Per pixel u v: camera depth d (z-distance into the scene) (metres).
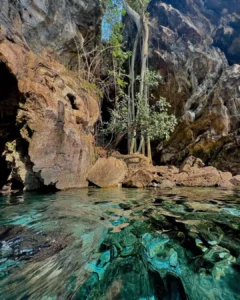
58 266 1.41
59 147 5.29
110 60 10.80
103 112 12.74
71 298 1.12
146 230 2.13
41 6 6.39
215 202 3.65
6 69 4.59
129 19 14.21
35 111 4.86
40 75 5.39
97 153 7.89
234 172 9.71
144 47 11.05
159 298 1.20
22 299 1.07
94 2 8.83
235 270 1.44
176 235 1.99
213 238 1.94
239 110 10.07
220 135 10.12
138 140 11.59
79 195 4.49
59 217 2.61
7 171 5.50
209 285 1.30
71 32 7.87
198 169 7.82
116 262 1.51
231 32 13.34
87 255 1.59
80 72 8.60
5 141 5.42
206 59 11.55
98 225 2.28
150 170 7.60
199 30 13.38
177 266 1.49
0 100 5.05
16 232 2.02
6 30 4.81
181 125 11.38
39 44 6.66
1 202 3.63
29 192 4.84
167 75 11.97
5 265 1.39
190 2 14.34
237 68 10.70
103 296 1.18
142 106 8.56
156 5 14.07
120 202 3.64
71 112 6.08
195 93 11.41
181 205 3.36
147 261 1.55
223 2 14.37
